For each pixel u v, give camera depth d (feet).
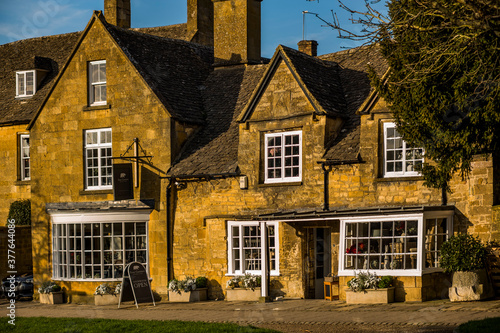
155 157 77.92
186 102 81.61
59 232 82.79
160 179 77.46
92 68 82.89
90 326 54.70
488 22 40.60
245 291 70.95
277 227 71.15
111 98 80.79
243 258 73.15
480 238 60.18
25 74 97.50
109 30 81.30
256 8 88.84
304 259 70.69
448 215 61.82
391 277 61.31
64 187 83.41
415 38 49.78
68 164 83.20
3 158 94.84
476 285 57.11
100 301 76.74
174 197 77.10
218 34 88.94
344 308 58.75
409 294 60.49
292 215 65.72
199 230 75.41
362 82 76.02
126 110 79.82
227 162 74.69
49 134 84.53
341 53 83.46
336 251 68.39
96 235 80.18
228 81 86.22
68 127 83.30
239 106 81.71
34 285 84.79
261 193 72.38
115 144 80.28
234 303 69.05
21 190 93.50
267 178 72.84
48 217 84.23
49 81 97.81
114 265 79.00
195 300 73.05
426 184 58.18
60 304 79.87
